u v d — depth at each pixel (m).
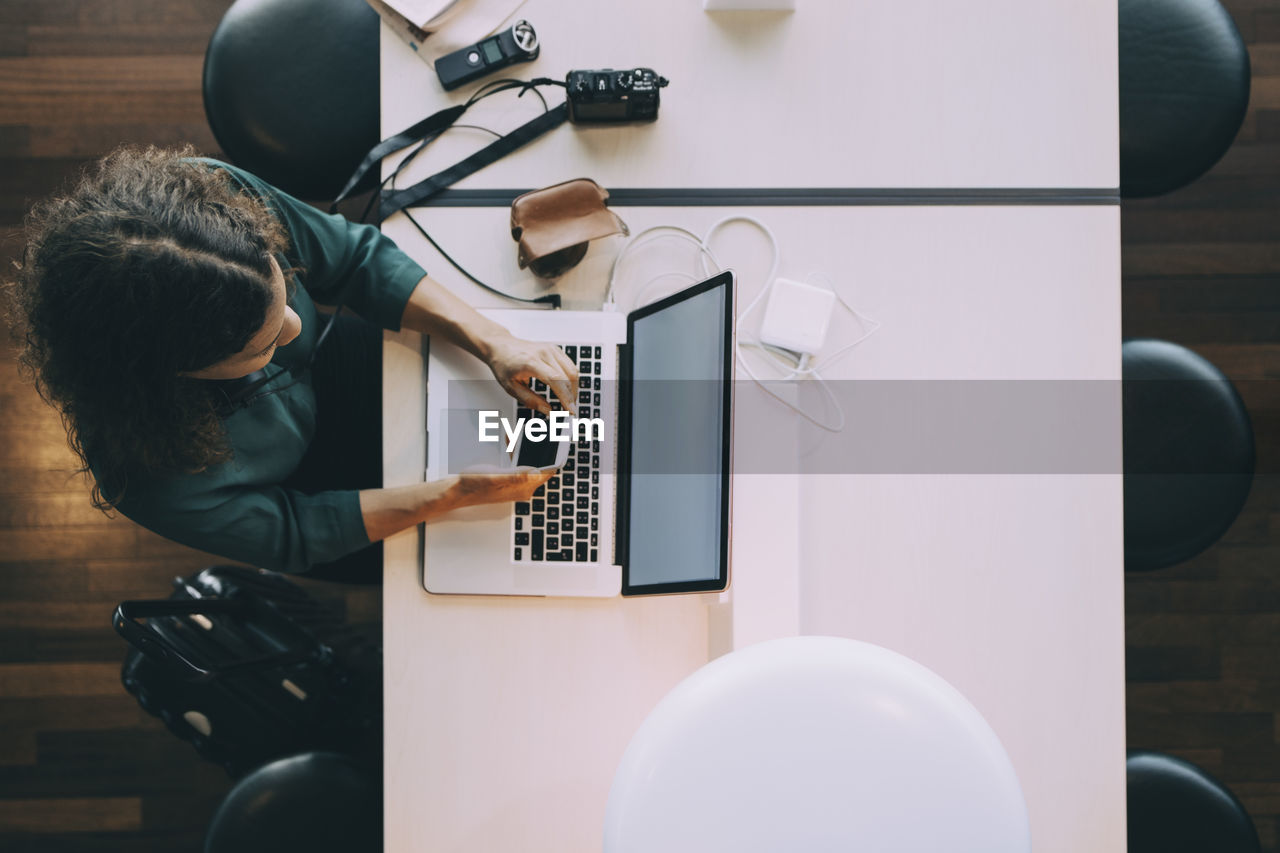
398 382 1.26
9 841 1.91
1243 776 1.92
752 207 1.29
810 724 0.86
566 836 1.23
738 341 1.28
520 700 1.23
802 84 1.28
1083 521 1.26
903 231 1.29
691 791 0.85
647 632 1.24
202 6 1.96
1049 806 1.25
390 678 1.23
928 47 1.28
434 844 1.23
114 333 0.91
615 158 1.28
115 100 1.96
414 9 1.26
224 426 1.14
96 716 1.92
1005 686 1.26
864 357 1.28
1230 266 1.96
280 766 1.37
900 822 0.85
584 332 1.23
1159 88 1.41
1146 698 1.94
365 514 1.20
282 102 1.41
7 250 1.95
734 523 1.21
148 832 1.92
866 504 1.27
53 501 1.93
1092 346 1.28
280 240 1.06
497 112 1.28
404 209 1.28
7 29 1.96
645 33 1.28
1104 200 1.28
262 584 1.67
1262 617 1.93
